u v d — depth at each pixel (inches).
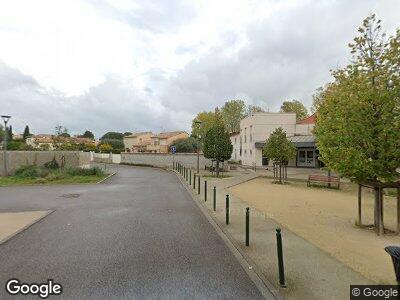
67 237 361.7
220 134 1229.1
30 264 275.1
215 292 224.1
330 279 249.1
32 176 1011.3
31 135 3528.5
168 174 1309.1
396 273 178.9
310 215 514.3
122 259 288.8
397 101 391.2
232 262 285.0
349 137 405.1
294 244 343.9
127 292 222.1
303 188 908.0
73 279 243.4
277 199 684.7
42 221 445.7
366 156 399.5
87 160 1408.7
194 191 776.9
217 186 902.4
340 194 791.1
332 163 429.7
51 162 1168.8
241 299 214.4
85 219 458.0
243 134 2100.1
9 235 368.5
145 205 578.2
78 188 823.7
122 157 2037.4
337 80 524.1
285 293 223.6
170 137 3368.6
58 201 619.5
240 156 2196.1
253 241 353.1
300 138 1653.5
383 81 398.0
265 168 1635.1
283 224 442.0
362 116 393.7
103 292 221.9
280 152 1035.9
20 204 585.3
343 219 488.4
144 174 1294.3
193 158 1708.9
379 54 419.2
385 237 384.8
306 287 233.8
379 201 405.4
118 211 519.5
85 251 310.8
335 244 348.2
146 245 332.5
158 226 418.6
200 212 518.9
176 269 266.1
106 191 768.3
